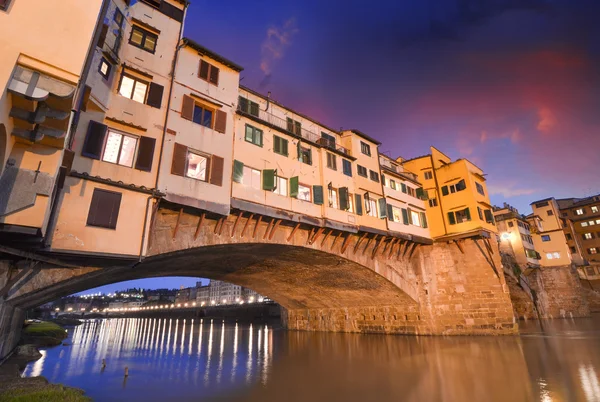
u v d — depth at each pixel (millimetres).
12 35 7559
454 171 33531
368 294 32344
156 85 16812
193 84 18500
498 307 28609
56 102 8234
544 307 53000
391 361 19484
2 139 8125
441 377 15016
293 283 33812
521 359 18031
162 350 28062
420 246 32500
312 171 23828
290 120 25953
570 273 55000
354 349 24734
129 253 13391
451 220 32281
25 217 9062
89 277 14344
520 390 12164
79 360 22969
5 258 11477
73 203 12625
